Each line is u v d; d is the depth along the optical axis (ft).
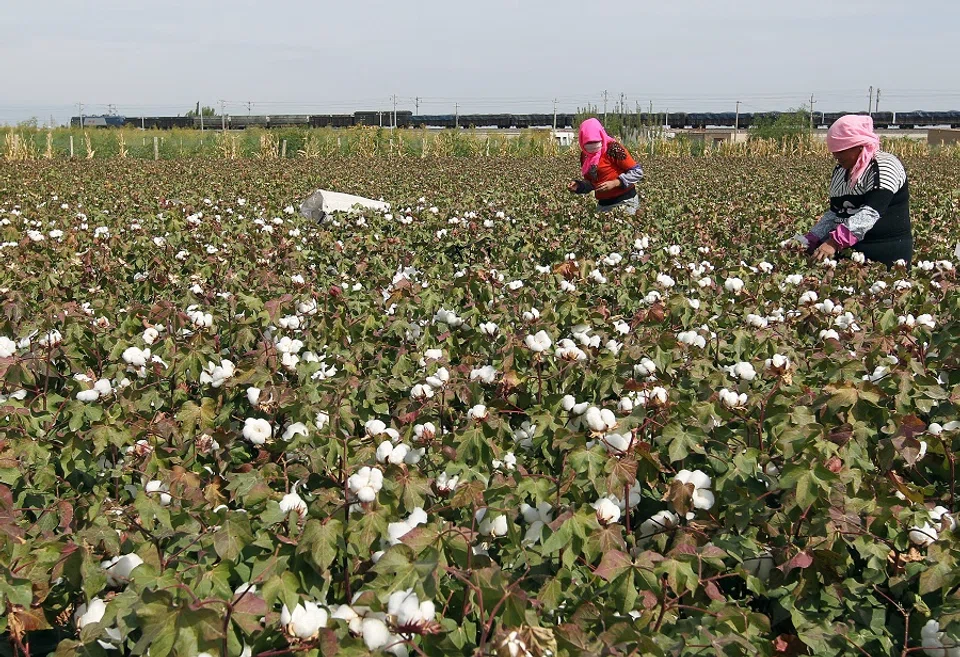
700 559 7.75
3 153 113.91
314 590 7.55
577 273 19.90
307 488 9.66
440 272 21.80
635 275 18.83
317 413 10.61
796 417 9.89
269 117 219.41
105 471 10.28
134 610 6.89
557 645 6.36
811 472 8.54
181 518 8.27
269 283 19.35
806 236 23.59
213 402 11.04
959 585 7.93
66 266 22.22
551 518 8.54
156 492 8.73
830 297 17.51
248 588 6.93
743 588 8.74
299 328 14.98
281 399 11.02
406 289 17.35
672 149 137.90
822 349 13.42
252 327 14.58
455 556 7.30
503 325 14.90
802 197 43.09
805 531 8.50
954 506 9.66
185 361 12.55
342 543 7.70
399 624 6.40
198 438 10.41
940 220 32.53
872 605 8.24
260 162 97.40
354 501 7.99
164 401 12.09
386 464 8.93
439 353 13.12
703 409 10.04
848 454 9.59
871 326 15.52
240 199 40.78
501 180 66.03
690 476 8.93
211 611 6.32
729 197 44.04
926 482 10.14
